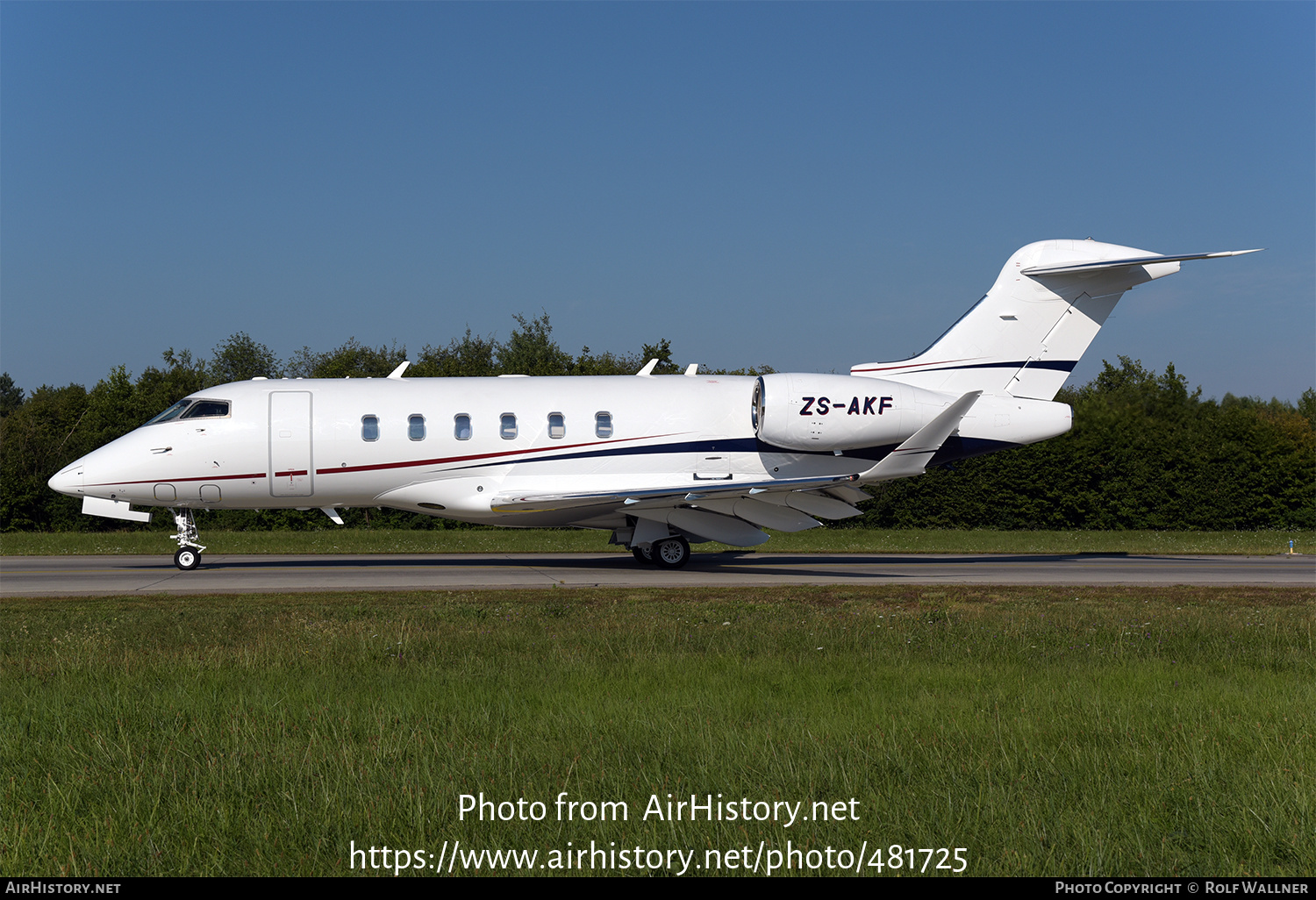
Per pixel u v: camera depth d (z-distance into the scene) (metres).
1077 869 5.10
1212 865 5.18
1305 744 7.08
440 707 7.93
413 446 20.59
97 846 5.39
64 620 13.20
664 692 8.51
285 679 9.11
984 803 5.85
